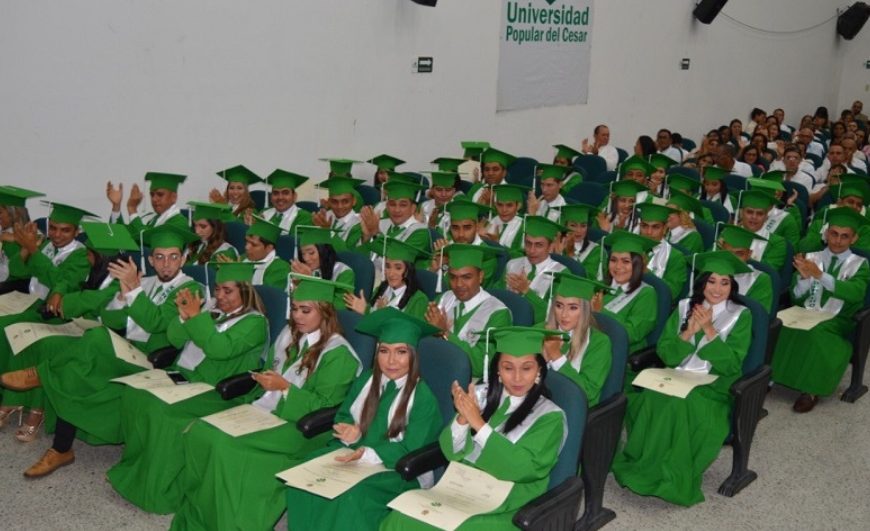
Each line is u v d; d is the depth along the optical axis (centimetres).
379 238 520
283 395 341
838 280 509
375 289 518
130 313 405
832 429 489
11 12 577
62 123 616
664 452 393
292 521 319
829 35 1842
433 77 903
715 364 387
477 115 973
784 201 722
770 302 473
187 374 391
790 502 400
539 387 295
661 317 441
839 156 1055
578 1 1095
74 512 373
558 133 1118
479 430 281
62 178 624
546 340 351
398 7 843
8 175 595
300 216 629
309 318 348
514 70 1013
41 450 432
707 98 1465
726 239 506
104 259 452
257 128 743
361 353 361
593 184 762
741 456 403
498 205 641
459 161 805
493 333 318
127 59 643
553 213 678
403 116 879
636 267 436
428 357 336
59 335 434
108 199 654
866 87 1928
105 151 645
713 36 1434
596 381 349
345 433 315
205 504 332
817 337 506
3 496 384
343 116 814
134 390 376
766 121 1396
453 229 553
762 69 1619
